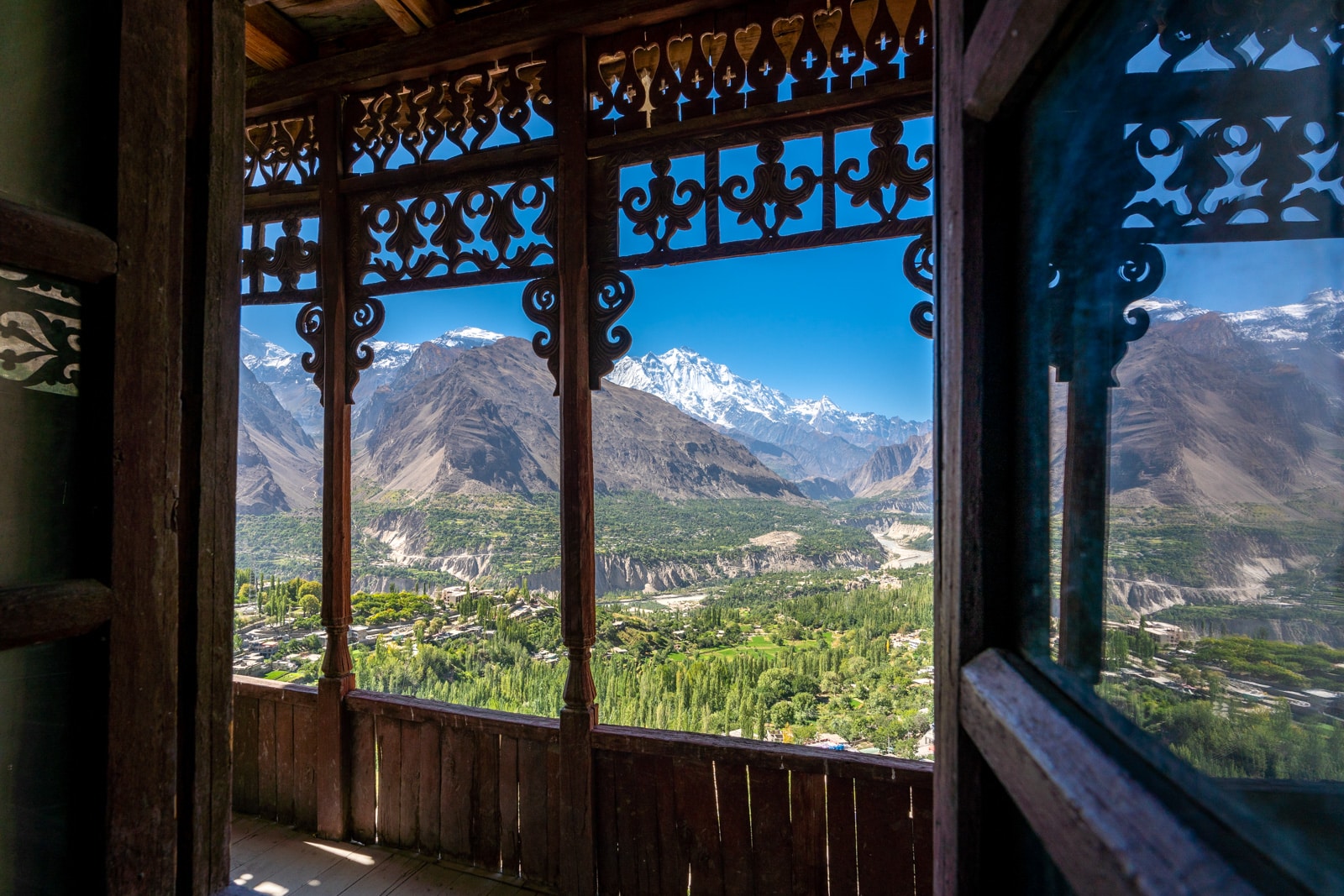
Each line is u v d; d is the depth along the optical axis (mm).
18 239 697
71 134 798
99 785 794
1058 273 540
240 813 3418
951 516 664
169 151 889
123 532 816
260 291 3391
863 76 2484
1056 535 540
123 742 815
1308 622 405
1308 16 443
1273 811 359
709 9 2662
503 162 2930
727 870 2623
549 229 2881
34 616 709
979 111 623
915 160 2426
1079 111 501
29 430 751
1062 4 450
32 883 750
